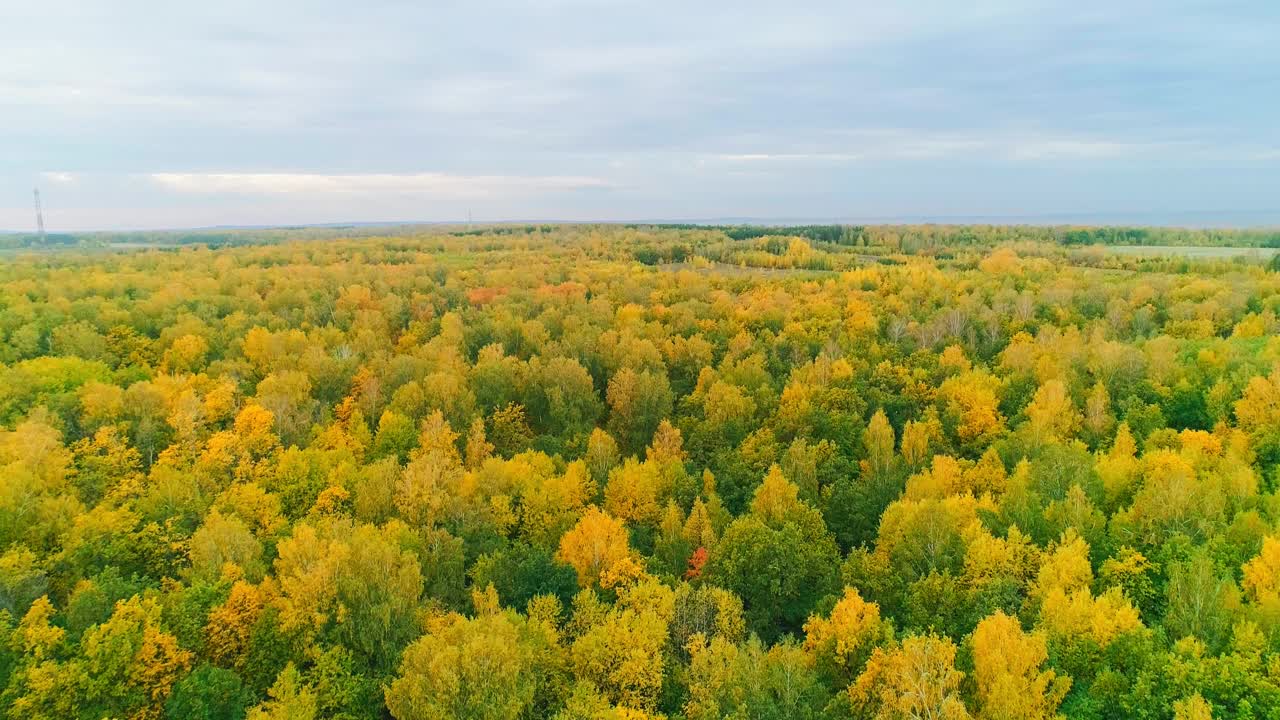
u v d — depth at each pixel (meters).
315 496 68.75
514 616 47.66
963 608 48.31
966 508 57.00
